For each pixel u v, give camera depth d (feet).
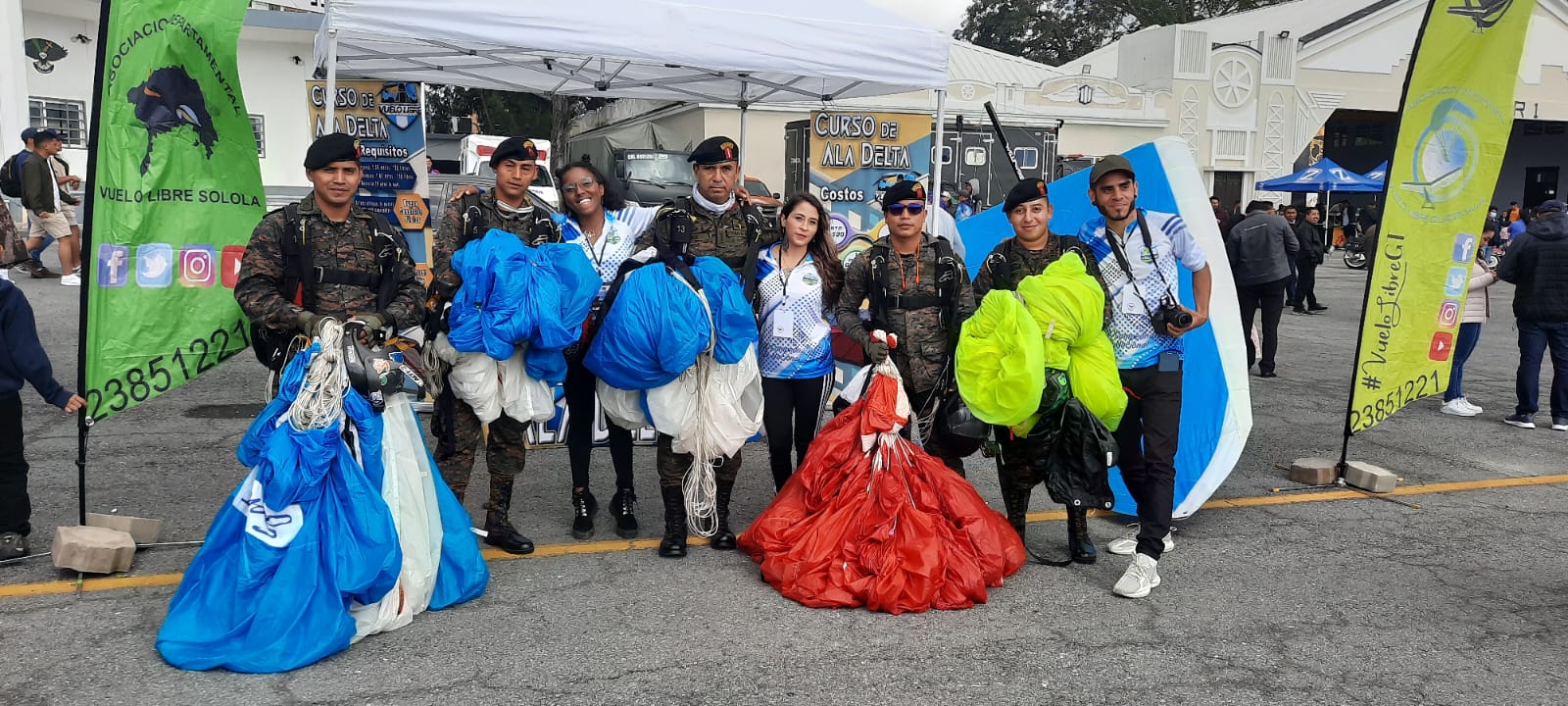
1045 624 13.56
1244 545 17.07
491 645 12.46
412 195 27.66
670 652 12.40
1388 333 20.65
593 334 15.14
